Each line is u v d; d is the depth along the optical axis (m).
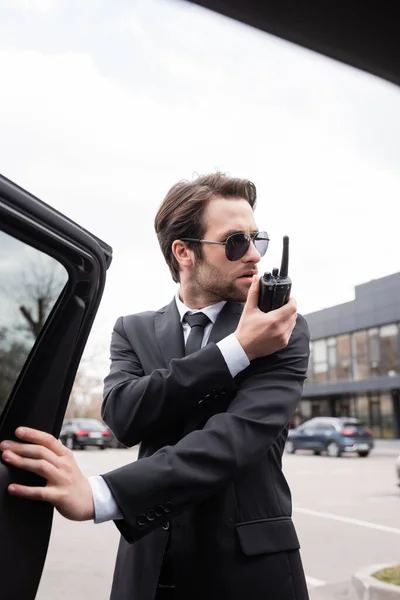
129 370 1.29
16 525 0.83
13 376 0.85
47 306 0.85
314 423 21.05
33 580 0.85
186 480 0.99
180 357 1.26
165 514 0.99
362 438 19.80
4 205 0.76
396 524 7.50
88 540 6.01
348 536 6.76
